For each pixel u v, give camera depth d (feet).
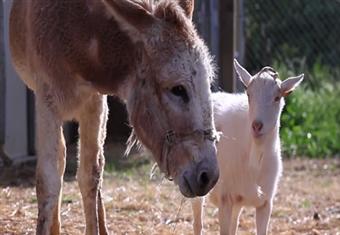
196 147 25.70
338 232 40.24
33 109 55.52
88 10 28.14
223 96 35.42
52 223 31.58
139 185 49.19
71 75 28.99
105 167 53.47
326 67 72.43
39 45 29.17
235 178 32.96
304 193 50.47
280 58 72.79
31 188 46.60
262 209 33.47
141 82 26.78
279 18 73.51
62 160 32.65
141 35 26.63
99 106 32.04
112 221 40.27
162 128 26.35
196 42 26.20
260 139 32.01
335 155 62.39
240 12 60.64
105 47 27.71
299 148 62.54
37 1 29.58
